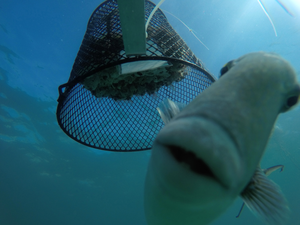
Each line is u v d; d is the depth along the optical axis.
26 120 17.97
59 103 1.92
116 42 1.94
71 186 31.61
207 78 2.29
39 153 23.03
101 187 32.34
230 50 9.91
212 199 0.44
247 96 0.48
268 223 0.77
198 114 0.44
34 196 33.47
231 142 0.41
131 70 2.20
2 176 28.17
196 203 0.46
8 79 14.09
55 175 27.84
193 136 0.39
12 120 18.17
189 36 7.50
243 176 0.44
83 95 2.45
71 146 20.67
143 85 2.68
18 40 10.84
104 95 2.63
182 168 0.41
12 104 16.27
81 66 2.02
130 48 1.55
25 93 15.07
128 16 1.26
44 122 17.77
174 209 0.52
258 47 9.98
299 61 11.21
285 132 20.27
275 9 8.27
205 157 0.38
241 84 0.51
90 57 1.95
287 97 0.60
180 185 0.43
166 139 0.41
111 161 23.42
